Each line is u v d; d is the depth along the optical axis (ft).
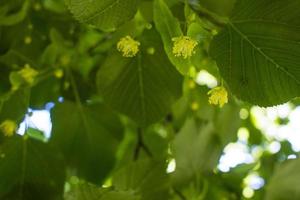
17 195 2.09
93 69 2.39
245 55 1.65
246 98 1.66
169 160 2.32
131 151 2.54
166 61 1.96
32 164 2.11
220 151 2.35
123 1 1.60
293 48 1.63
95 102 2.40
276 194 2.18
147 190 2.11
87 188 1.84
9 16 2.23
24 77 2.10
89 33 2.38
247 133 2.91
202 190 2.33
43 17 2.36
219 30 1.65
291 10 1.62
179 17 1.74
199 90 2.36
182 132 2.32
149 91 2.01
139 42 1.86
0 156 2.08
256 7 1.63
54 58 2.30
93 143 2.42
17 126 2.11
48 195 2.10
